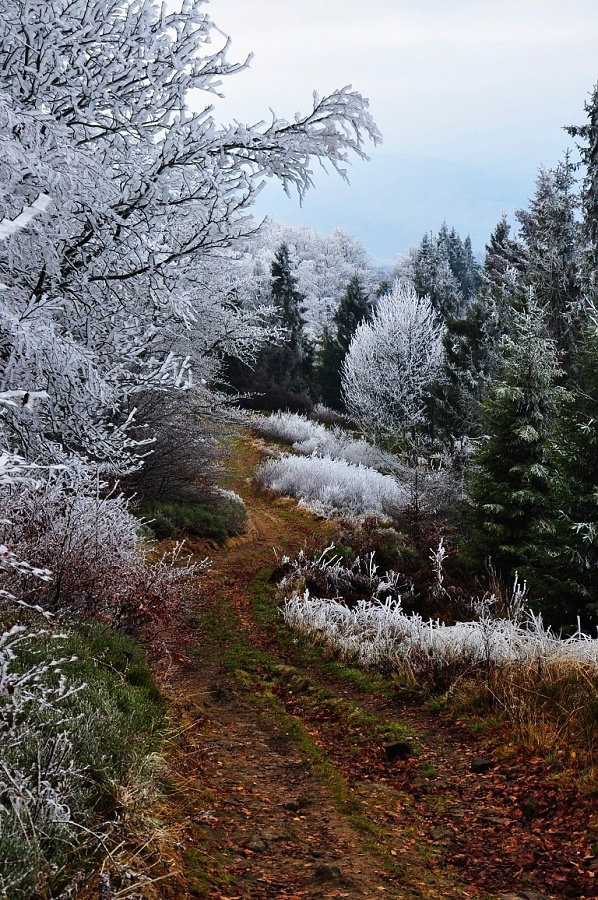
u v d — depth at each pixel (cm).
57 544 638
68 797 361
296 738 728
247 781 593
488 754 673
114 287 446
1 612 533
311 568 1502
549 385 1523
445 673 869
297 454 3431
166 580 778
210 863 415
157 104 429
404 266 8669
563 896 435
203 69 421
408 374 3161
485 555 1509
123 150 432
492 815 553
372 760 685
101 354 453
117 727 473
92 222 395
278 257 4641
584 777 568
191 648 1048
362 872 447
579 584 1075
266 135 432
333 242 8938
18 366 371
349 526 2214
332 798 575
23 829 305
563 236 2630
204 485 1986
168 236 457
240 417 1648
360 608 1189
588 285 2339
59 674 480
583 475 1107
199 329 1252
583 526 1051
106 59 408
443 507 2109
